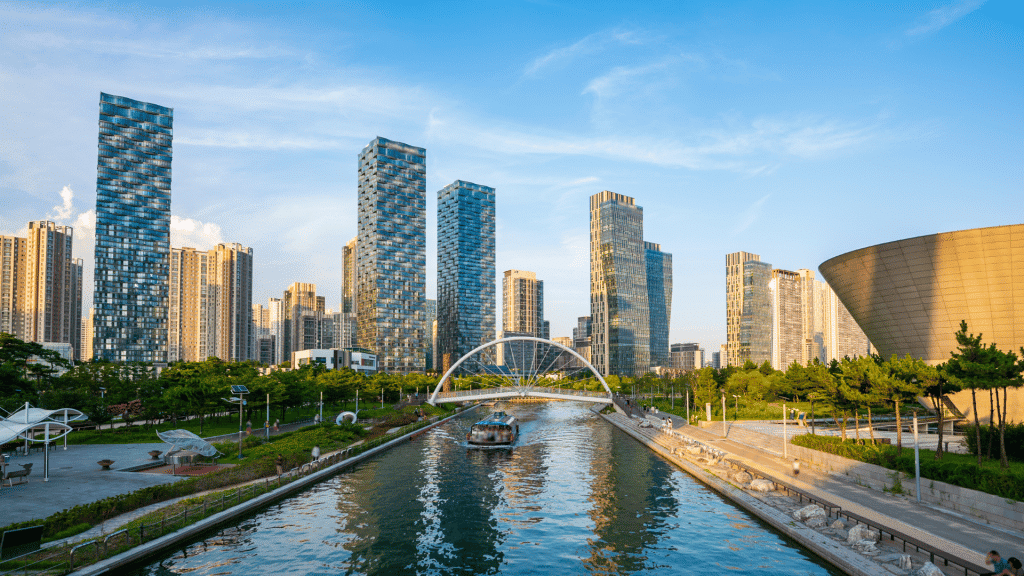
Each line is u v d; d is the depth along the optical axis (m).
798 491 37.00
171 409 70.38
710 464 52.88
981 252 53.41
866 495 35.44
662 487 45.72
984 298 54.44
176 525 30.34
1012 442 37.19
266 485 40.78
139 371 149.00
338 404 125.56
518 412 154.75
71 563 23.52
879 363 50.75
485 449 71.50
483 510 38.50
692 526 33.94
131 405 80.12
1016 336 53.84
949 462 33.34
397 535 32.62
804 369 59.09
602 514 37.28
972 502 29.97
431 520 35.88
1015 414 53.28
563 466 57.47
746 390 102.19
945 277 55.94
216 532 32.44
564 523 35.22
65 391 81.62
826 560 26.58
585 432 95.94
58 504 32.78
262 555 28.83
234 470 42.00
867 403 42.84
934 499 32.75
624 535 32.50
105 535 26.91
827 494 35.84
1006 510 27.81
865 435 61.50
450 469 55.38
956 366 35.28
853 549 26.41
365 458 60.81
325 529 33.59
